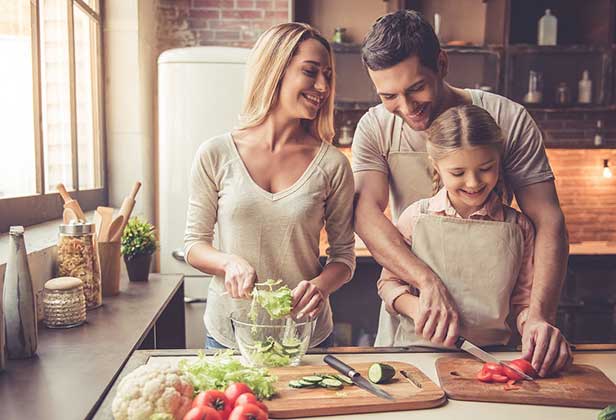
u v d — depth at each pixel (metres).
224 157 1.52
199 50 3.05
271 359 1.19
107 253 1.98
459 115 1.35
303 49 1.45
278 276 1.52
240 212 1.48
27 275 1.33
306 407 1.01
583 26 3.82
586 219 4.09
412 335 1.44
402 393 1.08
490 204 1.43
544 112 3.99
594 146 3.91
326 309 1.61
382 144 1.66
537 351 1.20
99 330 1.57
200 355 1.13
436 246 1.42
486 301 1.39
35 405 1.06
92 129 3.15
